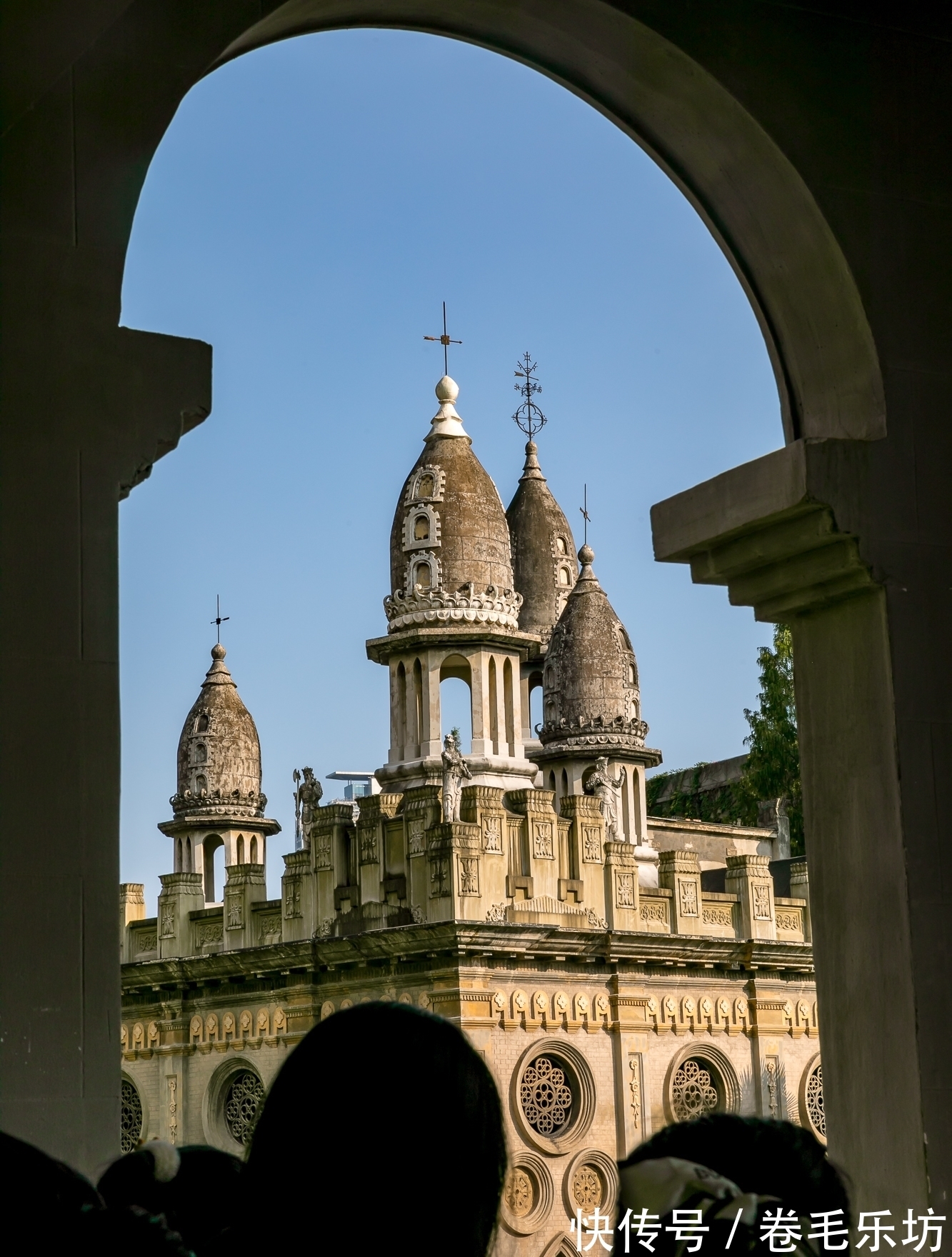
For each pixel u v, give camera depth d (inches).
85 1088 202.1
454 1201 103.7
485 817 1231.5
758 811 1884.8
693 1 257.6
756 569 274.7
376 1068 105.3
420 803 1245.1
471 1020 1187.3
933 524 259.4
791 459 255.1
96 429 216.1
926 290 266.4
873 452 257.0
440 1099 104.8
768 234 273.3
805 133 261.4
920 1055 242.8
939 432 263.1
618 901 1293.1
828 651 268.5
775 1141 111.3
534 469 1882.4
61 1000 202.5
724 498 269.0
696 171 280.7
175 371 222.1
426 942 1200.8
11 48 215.9
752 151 265.1
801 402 277.3
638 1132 1250.0
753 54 260.5
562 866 1275.8
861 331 261.7
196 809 1674.5
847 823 261.4
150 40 224.8
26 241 215.3
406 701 1402.6
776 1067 1368.1
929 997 245.6
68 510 213.0
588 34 262.8
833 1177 110.5
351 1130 103.7
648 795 2235.5
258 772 1705.2
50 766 207.2
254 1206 104.4
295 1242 102.7
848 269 260.2
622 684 1557.6
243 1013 1350.9
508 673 1417.3
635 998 1283.2
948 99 275.0
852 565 255.8
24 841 204.5
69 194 218.4
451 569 1400.1
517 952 1214.9
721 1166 110.4
